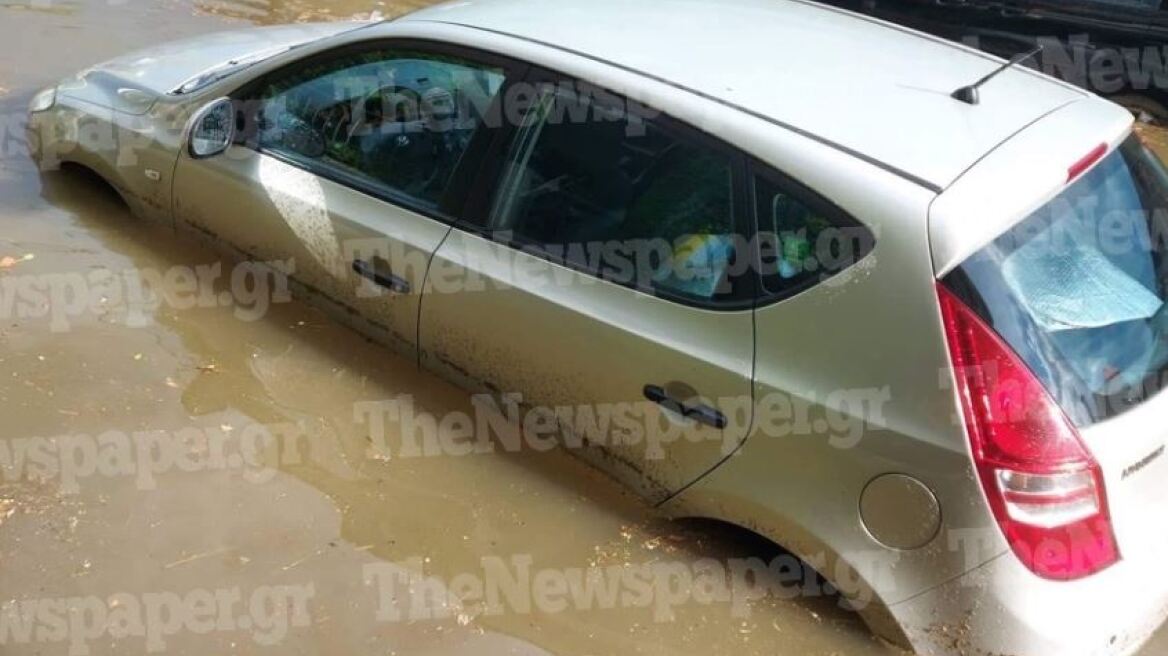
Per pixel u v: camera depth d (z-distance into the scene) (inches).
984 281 89.0
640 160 108.7
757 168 100.3
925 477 89.6
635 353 105.8
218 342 143.1
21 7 280.5
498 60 119.6
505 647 101.9
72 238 163.6
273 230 139.9
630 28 121.5
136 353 140.3
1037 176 93.7
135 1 296.8
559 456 122.6
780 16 129.0
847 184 94.8
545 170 115.4
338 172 134.0
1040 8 277.9
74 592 105.3
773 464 98.6
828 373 94.4
